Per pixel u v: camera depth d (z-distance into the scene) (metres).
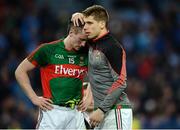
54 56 21.45
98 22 20.64
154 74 47.38
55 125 21.41
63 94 21.48
